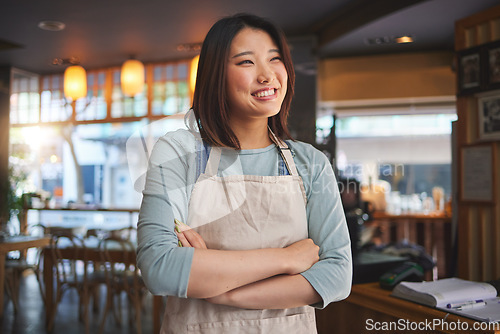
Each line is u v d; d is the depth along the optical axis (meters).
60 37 5.60
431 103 6.41
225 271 0.93
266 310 1.04
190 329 1.03
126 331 3.89
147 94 6.68
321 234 1.10
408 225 5.95
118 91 6.85
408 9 4.55
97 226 6.48
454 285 1.62
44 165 8.84
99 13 4.86
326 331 1.95
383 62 6.33
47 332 3.87
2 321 4.17
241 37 1.03
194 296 0.93
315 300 1.00
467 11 4.62
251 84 1.02
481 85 2.75
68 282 3.92
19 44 5.86
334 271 1.04
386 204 6.09
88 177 9.49
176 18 5.01
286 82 1.08
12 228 6.37
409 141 8.66
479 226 2.81
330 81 6.48
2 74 6.81
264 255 0.98
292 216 1.08
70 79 5.39
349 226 1.97
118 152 9.10
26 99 7.24
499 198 2.70
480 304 1.51
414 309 1.53
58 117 7.11
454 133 2.99
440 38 5.61
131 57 6.43
